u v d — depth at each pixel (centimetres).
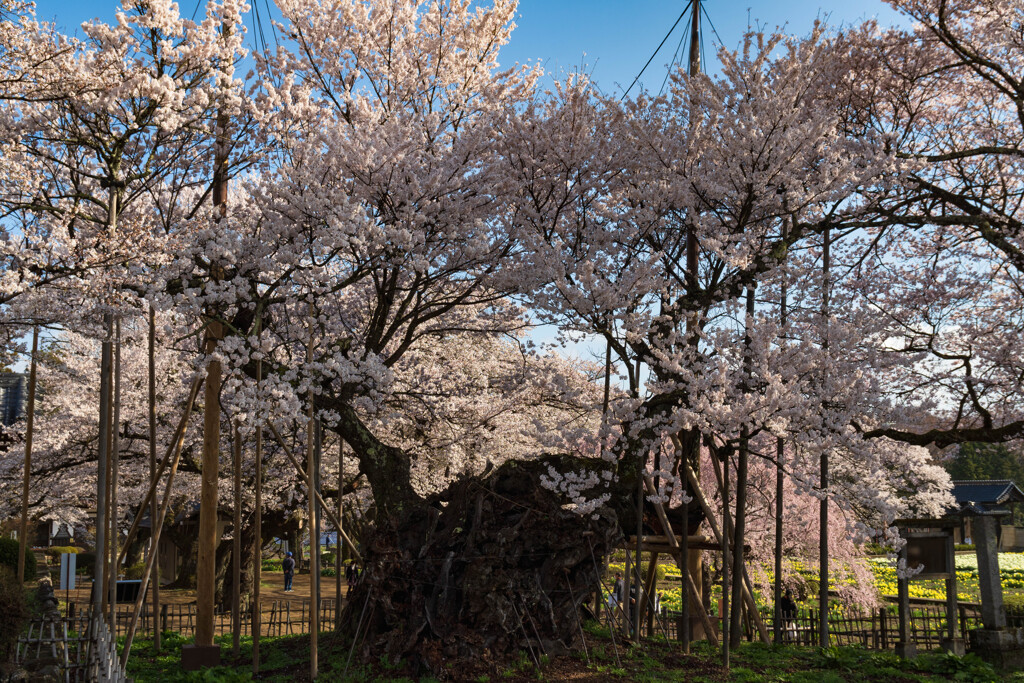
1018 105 1176
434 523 952
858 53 1288
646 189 1058
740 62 1059
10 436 1812
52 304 826
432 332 1232
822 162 1043
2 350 905
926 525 1183
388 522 945
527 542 929
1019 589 2688
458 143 1098
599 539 953
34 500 1875
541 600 926
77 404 1830
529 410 1648
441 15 1339
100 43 947
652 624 1329
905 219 1125
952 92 1395
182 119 954
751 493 1675
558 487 968
